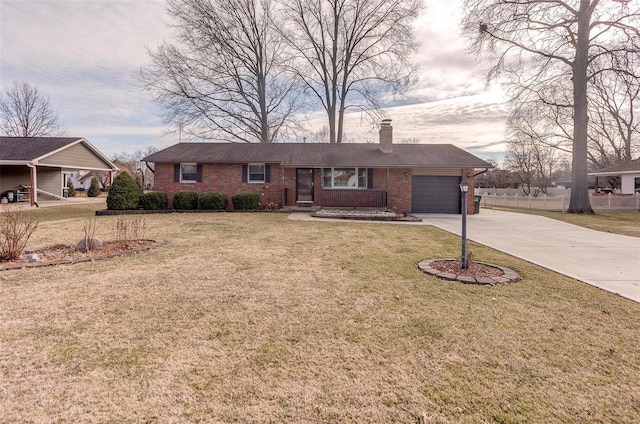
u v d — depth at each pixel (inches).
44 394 86.1
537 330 129.5
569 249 302.8
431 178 649.0
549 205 804.0
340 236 352.2
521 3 691.4
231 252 263.6
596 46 689.6
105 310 142.9
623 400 87.5
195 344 114.7
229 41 924.0
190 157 658.8
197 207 617.6
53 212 593.9
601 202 842.2
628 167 943.7
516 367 102.9
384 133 686.5
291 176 660.7
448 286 184.5
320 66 1018.1
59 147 776.9
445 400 86.7
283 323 132.9
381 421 78.6
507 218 582.2
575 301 163.6
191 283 182.1
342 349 112.7
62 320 132.1
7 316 135.0
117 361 103.0
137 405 82.9
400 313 144.6
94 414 79.4
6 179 848.9
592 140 1157.7
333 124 1025.5
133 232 338.0
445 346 115.6
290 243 306.2
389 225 465.7
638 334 127.2
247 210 613.6
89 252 253.9
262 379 95.0
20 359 102.7
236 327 128.7
